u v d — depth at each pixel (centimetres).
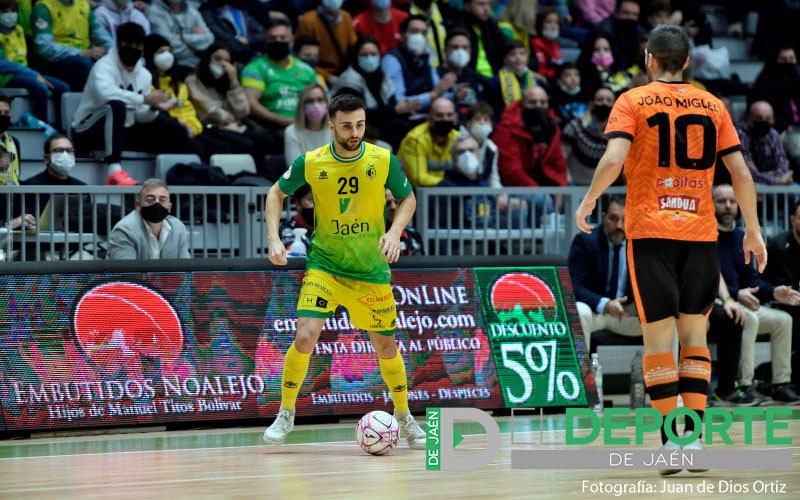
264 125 2316
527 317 1712
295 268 1630
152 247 1667
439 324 1667
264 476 1098
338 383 1612
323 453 1290
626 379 2061
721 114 1112
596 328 1864
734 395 1866
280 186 1330
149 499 957
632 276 1109
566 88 2564
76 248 1773
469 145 2158
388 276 1355
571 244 1914
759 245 1118
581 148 2342
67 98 2162
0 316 1480
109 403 1504
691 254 1097
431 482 1043
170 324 1552
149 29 2362
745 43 3097
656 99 1097
